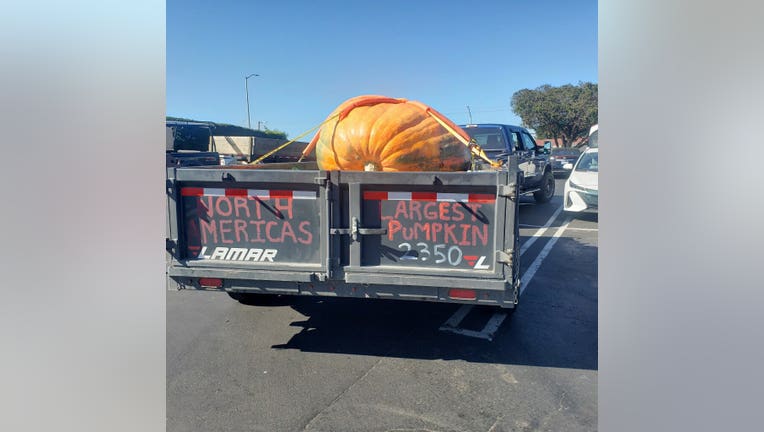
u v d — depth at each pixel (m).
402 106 4.16
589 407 3.16
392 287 3.48
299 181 3.46
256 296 4.98
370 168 4.06
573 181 10.11
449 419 3.05
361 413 3.13
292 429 2.98
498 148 10.39
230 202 3.59
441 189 3.35
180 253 3.61
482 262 3.34
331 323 4.55
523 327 4.44
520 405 3.20
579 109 41.12
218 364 3.76
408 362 3.79
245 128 30.16
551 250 7.51
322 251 3.46
